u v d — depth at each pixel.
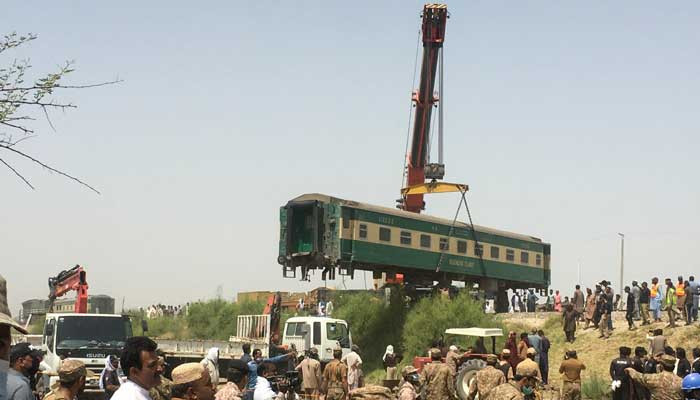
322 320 28.61
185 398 5.89
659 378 13.67
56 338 20.53
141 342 5.48
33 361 8.35
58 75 6.73
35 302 39.62
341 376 21.19
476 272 46.09
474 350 24.92
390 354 26.00
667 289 34.41
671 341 33.16
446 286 44.59
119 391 5.39
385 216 40.84
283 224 40.22
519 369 12.00
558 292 49.31
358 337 40.78
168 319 52.06
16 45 6.71
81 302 27.06
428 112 58.94
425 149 59.09
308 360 22.47
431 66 59.22
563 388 21.22
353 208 39.28
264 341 27.73
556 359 35.44
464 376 21.52
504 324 38.75
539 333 26.81
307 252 38.97
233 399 8.80
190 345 26.47
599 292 37.06
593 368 32.94
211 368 14.15
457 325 37.06
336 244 38.59
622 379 18.77
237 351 26.02
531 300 48.94
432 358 17.62
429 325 37.34
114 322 21.25
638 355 18.95
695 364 17.14
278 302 30.81
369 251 39.66
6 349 4.18
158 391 8.15
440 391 17.34
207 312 52.19
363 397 5.26
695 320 34.78
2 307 3.83
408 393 14.59
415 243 42.31
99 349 20.61
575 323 36.62
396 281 42.53
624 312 40.66
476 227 46.53
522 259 50.22
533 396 16.28
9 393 5.70
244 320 31.09
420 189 47.12
